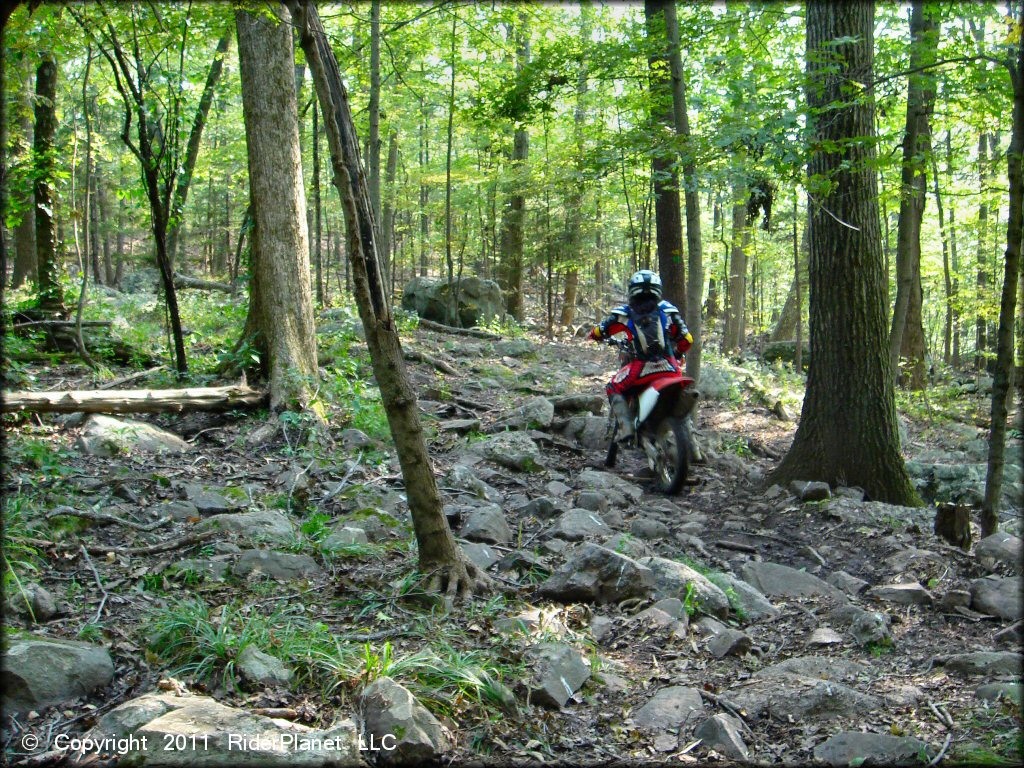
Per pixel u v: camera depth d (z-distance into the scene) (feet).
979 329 73.61
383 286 14.99
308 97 53.47
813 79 19.35
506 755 10.64
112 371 31.09
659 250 31.81
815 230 24.12
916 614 16.31
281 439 25.29
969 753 10.34
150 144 27.81
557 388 37.76
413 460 15.33
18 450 20.02
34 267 57.31
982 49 20.99
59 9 24.88
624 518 22.36
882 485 23.56
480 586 15.61
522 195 56.90
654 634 14.69
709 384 40.37
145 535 17.08
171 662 12.13
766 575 18.04
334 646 12.63
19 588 12.93
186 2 26.48
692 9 29.99
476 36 39.45
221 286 64.80
